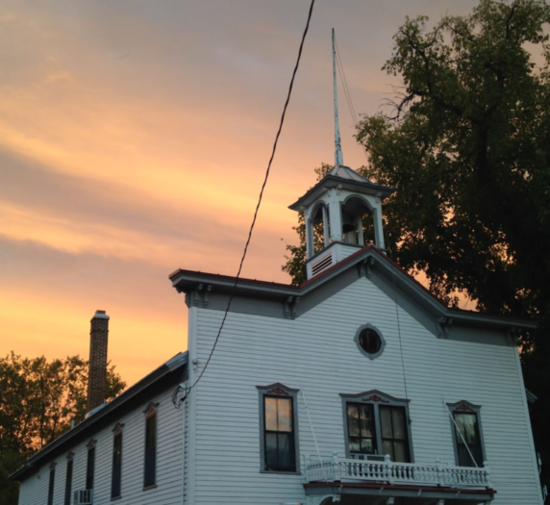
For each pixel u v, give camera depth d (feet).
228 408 68.80
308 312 77.30
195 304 70.79
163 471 70.33
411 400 80.02
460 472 73.72
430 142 112.78
